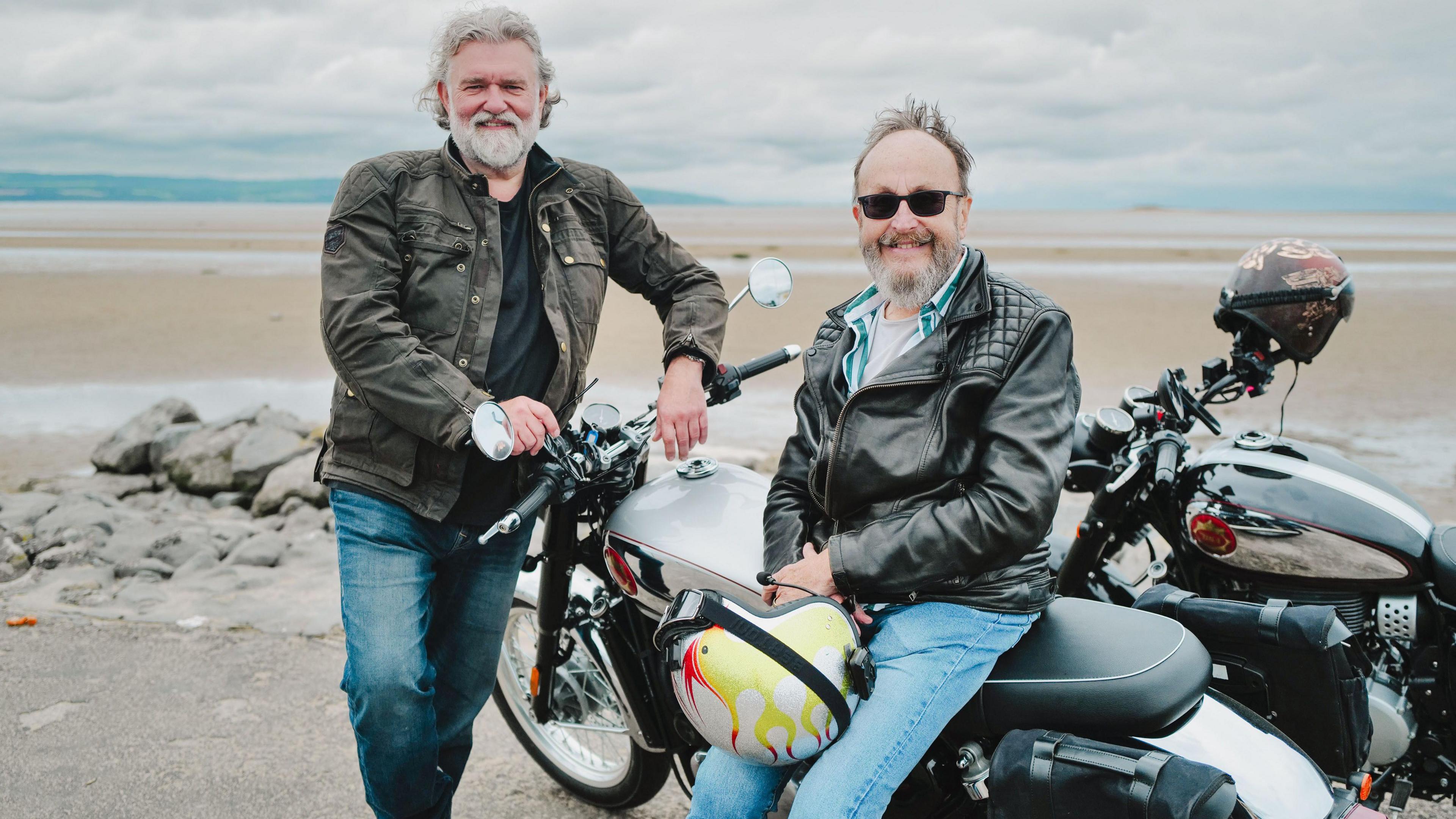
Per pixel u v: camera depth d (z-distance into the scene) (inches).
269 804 119.2
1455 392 385.7
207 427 272.2
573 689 121.7
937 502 81.0
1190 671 75.1
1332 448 299.0
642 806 122.3
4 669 150.4
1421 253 1581.0
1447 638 98.8
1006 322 80.4
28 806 117.8
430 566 98.3
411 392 89.0
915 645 78.7
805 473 92.0
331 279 92.4
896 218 84.4
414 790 94.3
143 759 127.7
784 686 71.9
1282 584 105.3
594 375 440.1
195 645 159.9
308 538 214.4
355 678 91.5
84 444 328.5
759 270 106.4
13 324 643.5
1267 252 104.9
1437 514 232.2
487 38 93.7
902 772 74.7
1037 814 66.6
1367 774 83.1
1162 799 61.6
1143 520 116.7
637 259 109.8
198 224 3959.2
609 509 103.3
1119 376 436.8
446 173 96.8
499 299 96.3
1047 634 80.4
